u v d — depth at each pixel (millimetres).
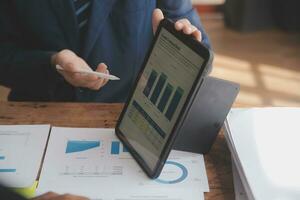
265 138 759
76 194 687
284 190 652
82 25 1082
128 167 754
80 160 771
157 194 694
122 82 1152
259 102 2215
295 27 2896
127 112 831
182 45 713
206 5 3260
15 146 801
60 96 1136
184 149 795
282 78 2428
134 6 1083
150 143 746
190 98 674
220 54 2684
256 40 2846
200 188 710
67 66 880
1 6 1067
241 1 2852
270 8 2900
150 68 797
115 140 826
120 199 685
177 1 1111
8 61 1014
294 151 731
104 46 1108
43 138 825
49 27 1070
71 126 866
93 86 912
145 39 1151
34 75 1012
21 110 918
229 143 763
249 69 2518
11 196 481
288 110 839
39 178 728
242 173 691
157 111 750
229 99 792
